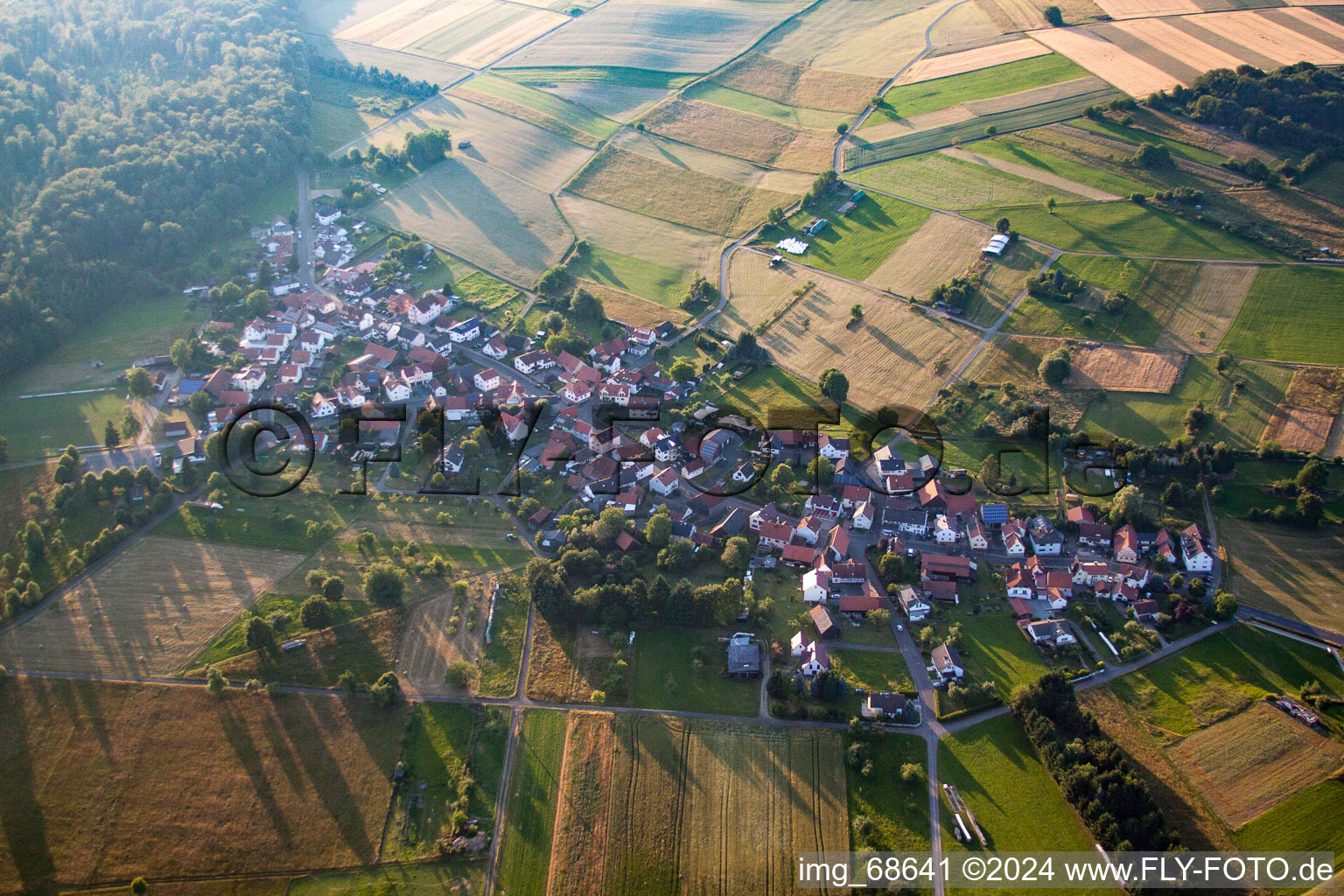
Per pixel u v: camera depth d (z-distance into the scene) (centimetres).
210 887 12331
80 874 12500
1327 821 12725
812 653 15038
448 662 15400
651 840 12669
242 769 13712
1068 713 13825
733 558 16962
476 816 13075
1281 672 15088
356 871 12494
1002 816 12900
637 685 14962
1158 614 16075
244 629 15875
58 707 14600
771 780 13400
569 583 16762
